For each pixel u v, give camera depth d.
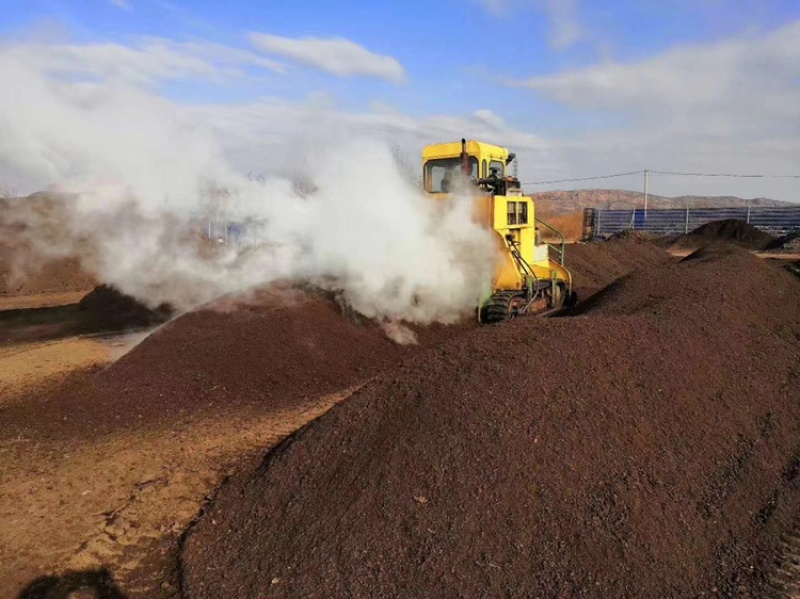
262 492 4.95
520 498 4.37
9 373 8.73
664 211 44.97
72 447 6.41
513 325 6.89
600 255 21.23
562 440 4.86
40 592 4.12
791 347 8.63
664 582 3.95
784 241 33.06
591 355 6.07
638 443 5.18
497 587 3.79
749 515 4.86
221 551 4.44
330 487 4.72
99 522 4.97
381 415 5.28
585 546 4.07
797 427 6.52
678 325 7.57
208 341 8.34
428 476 4.55
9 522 4.94
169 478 5.66
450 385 5.36
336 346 8.83
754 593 4.02
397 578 3.88
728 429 5.96
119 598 4.11
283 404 7.54
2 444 6.46
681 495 4.80
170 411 7.23
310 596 3.84
